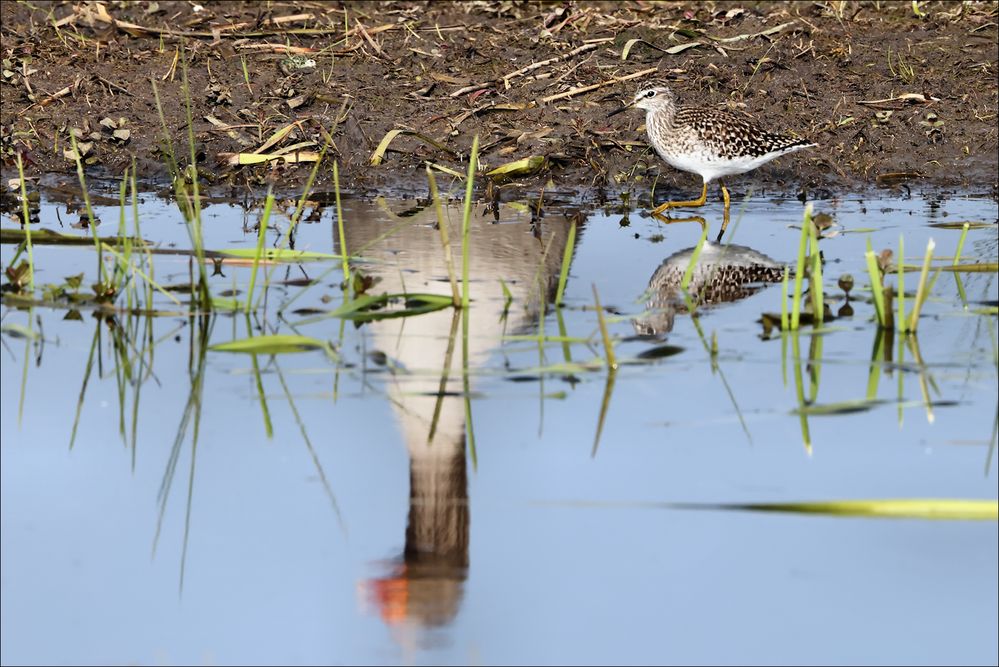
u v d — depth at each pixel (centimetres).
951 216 1360
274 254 1228
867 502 759
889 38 1717
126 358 1024
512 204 1425
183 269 1216
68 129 1527
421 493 848
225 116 1552
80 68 1642
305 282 1184
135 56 1667
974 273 1200
